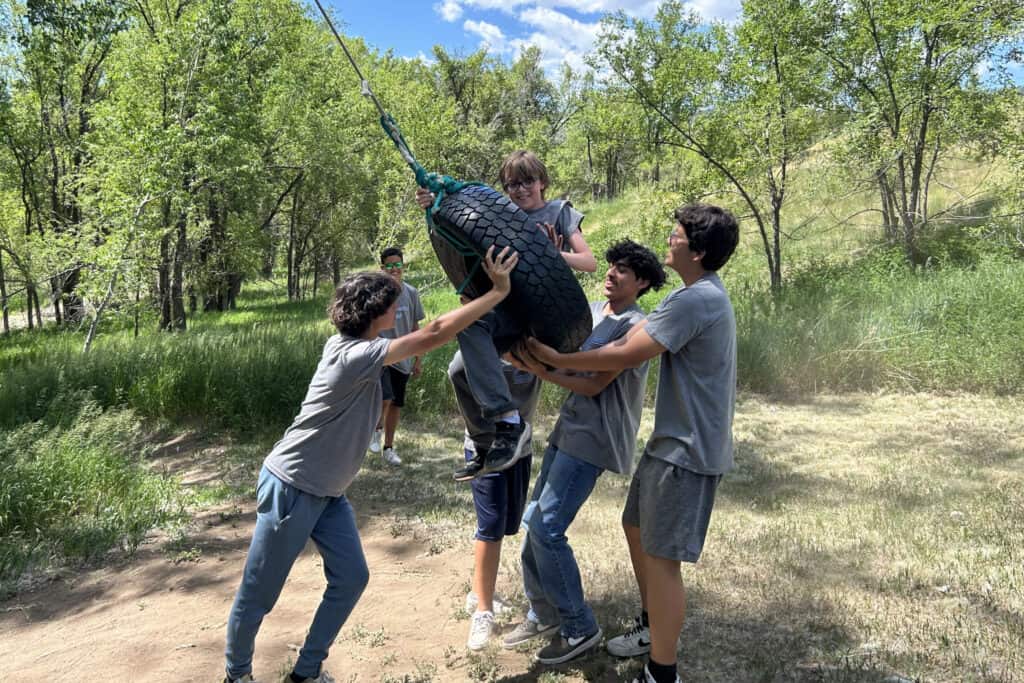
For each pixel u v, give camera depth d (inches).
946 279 478.9
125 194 661.3
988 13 534.6
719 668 133.5
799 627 146.3
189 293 995.9
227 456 291.7
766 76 603.2
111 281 636.1
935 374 377.4
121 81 737.6
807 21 569.3
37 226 970.1
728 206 660.7
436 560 190.5
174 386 347.3
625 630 147.9
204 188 776.3
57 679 136.6
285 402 335.0
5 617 165.0
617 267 136.1
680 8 600.1
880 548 183.8
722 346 114.2
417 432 323.0
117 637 152.6
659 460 115.7
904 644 137.6
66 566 192.2
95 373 365.1
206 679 135.1
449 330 114.0
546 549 132.7
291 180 1158.3
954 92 577.6
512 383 144.4
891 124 619.8
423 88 1255.5
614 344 118.4
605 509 222.1
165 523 220.1
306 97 1095.6
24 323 1307.8
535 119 1979.6
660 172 1014.4
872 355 386.9
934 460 260.2
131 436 287.6
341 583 122.3
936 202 729.6
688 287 116.0
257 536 119.2
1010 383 363.6
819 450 280.4
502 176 150.8
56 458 236.7
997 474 241.3
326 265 1556.3
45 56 659.4
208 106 694.5
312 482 117.0
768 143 606.5
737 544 189.8
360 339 122.0
